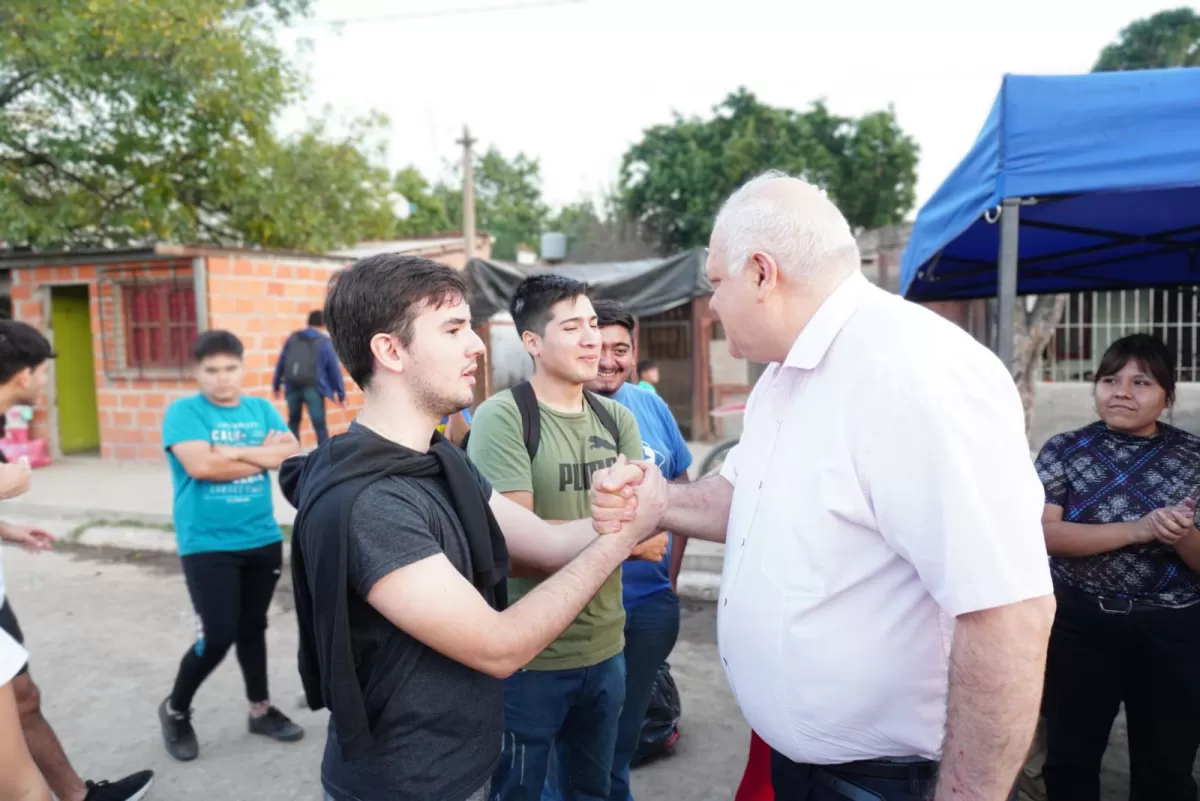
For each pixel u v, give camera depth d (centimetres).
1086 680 254
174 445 311
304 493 144
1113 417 247
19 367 258
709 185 2353
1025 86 244
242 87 1097
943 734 138
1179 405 749
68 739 352
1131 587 242
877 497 138
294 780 319
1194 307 793
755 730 170
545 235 1712
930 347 135
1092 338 832
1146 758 252
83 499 779
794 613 151
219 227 1309
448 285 147
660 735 328
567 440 234
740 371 1075
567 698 223
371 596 133
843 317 150
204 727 362
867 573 145
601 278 941
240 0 1131
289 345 874
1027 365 716
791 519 151
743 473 170
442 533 144
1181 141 233
